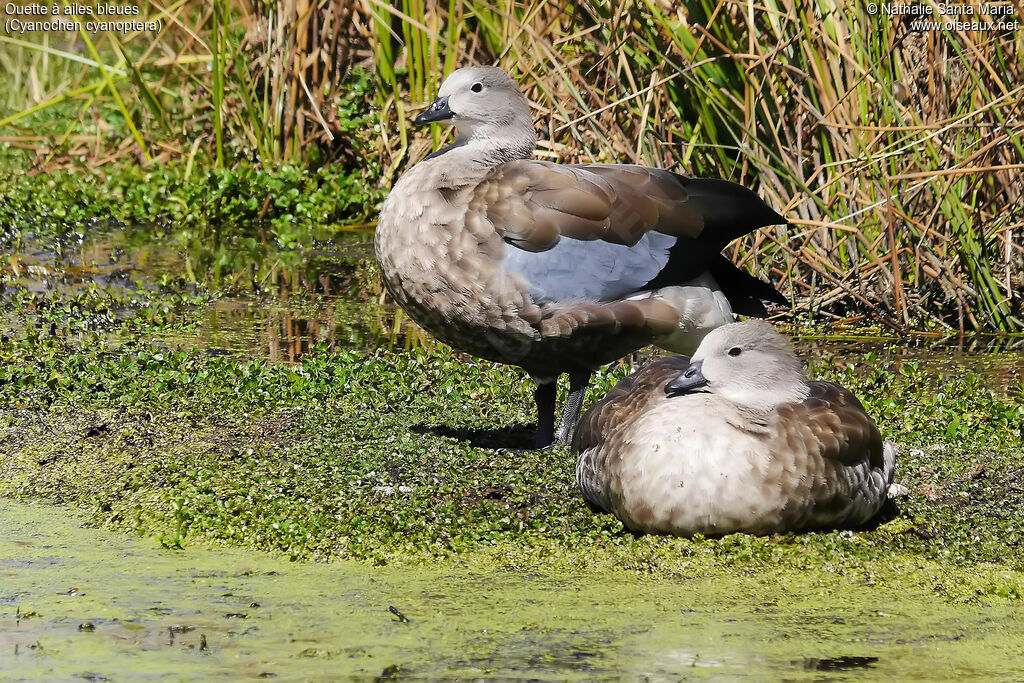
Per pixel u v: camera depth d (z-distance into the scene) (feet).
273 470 33.50
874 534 30.07
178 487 32.14
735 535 29.19
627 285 33.32
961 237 47.65
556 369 34.63
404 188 33.86
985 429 37.29
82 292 50.62
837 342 47.83
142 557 28.45
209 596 26.43
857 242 49.19
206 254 57.82
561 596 26.73
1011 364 45.09
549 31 51.47
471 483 32.89
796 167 48.91
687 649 24.22
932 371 44.11
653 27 48.96
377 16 59.41
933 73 46.88
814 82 47.75
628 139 50.44
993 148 47.60
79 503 31.45
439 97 35.96
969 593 27.22
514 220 32.73
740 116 49.19
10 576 27.14
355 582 27.35
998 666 23.66
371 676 22.89
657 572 27.99
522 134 35.99
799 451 28.73
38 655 23.44
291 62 63.57
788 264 49.06
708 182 34.65
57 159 69.31
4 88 80.59
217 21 62.03
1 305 48.83
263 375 41.11
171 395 39.29
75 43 84.69
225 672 22.91
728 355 29.84
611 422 30.60
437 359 43.57
